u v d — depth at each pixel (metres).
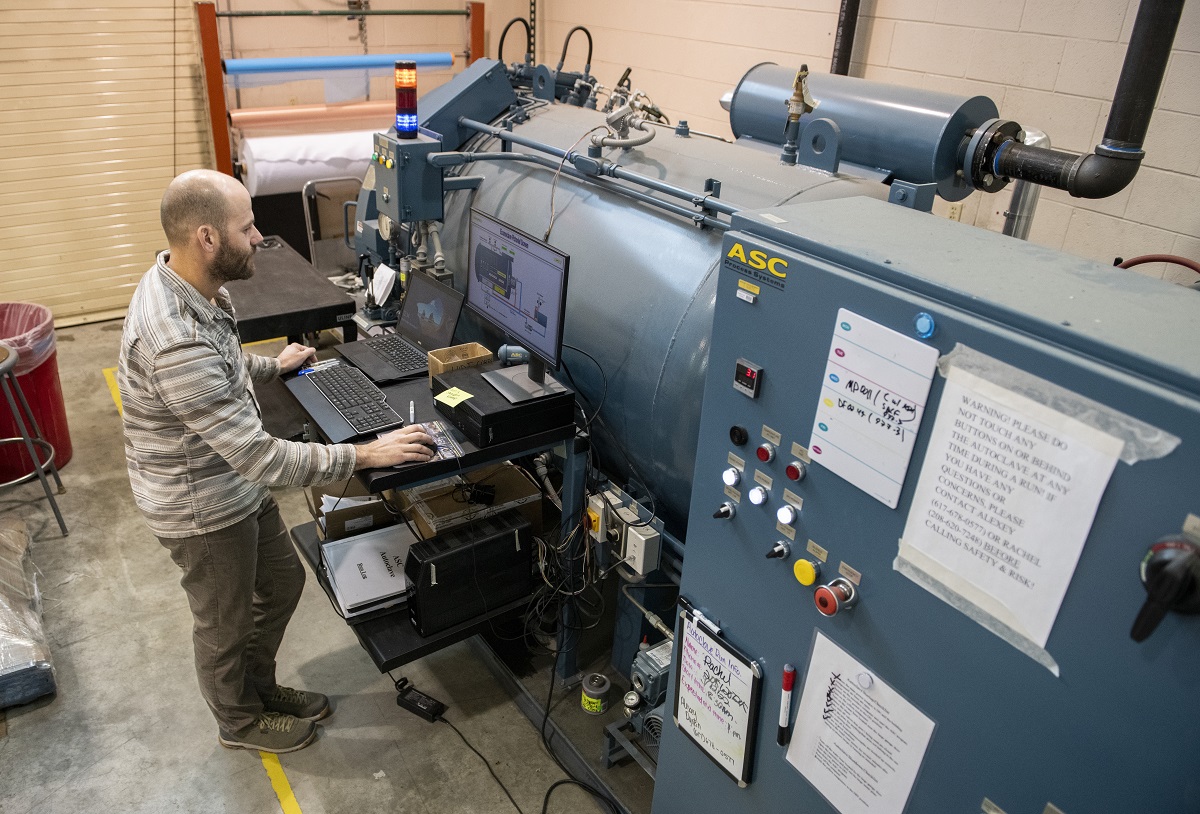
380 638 2.10
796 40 3.39
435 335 2.34
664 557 2.05
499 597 2.20
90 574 2.70
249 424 1.66
